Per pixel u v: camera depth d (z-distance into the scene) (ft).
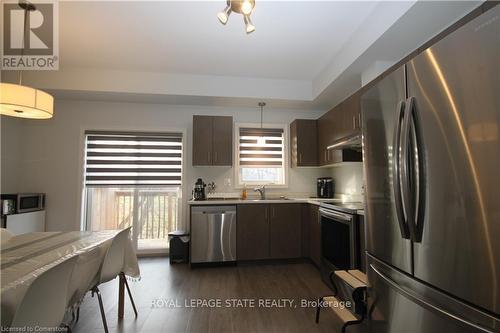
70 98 12.36
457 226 3.16
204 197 12.72
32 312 3.46
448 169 3.29
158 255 12.97
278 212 11.84
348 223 7.66
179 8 7.25
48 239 6.51
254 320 6.87
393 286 4.24
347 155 10.42
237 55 10.00
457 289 3.16
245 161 13.78
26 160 12.24
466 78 3.08
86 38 8.73
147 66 10.99
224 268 11.10
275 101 12.79
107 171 12.80
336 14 7.50
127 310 7.40
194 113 13.52
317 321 6.79
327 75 10.90
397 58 8.27
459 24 4.83
